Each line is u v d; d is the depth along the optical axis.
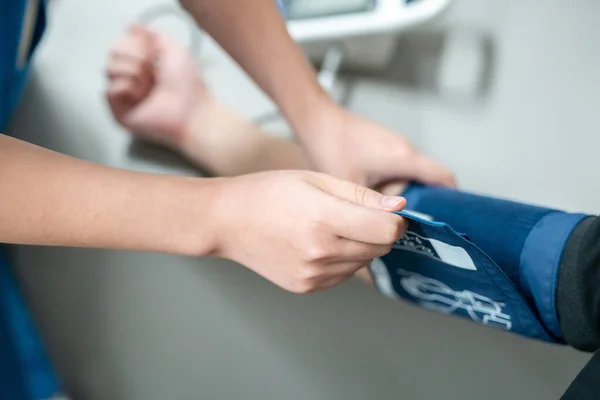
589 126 0.76
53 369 0.72
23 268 0.77
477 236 0.51
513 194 0.74
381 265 0.56
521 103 0.79
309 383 0.72
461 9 0.84
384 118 0.80
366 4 0.76
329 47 0.81
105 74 0.81
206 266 0.76
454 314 0.58
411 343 0.73
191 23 0.89
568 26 0.82
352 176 0.63
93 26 0.89
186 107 0.75
